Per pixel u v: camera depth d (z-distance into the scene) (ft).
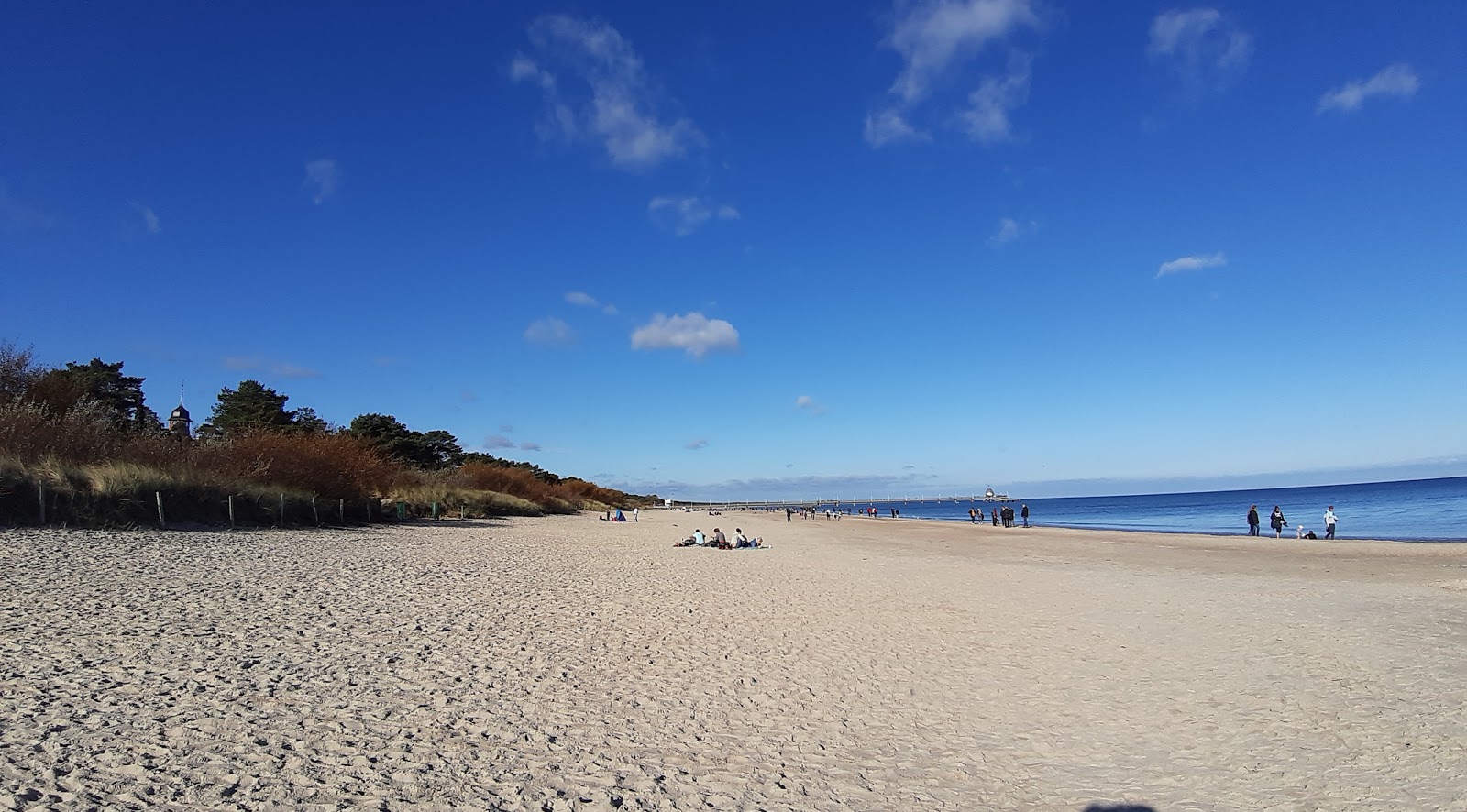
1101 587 62.39
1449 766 21.45
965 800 19.36
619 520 222.28
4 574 38.93
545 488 234.79
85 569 42.60
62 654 26.02
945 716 26.43
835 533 172.55
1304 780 20.70
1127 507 578.25
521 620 40.32
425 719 23.02
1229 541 129.29
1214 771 21.45
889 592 58.39
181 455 76.74
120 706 21.50
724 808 18.15
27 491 56.49
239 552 57.31
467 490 158.20
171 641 29.22
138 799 15.80
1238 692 29.43
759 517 346.13
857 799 19.19
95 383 131.13
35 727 19.22
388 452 150.41
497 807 17.11
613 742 22.31
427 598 45.16
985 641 39.17
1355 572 76.07
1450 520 204.03
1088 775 21.20
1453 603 52.60
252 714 21.94
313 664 27.89
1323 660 34.68
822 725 25.09
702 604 49.93
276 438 92.07
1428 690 29.43
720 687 29.01
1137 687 30.14
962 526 221.05
